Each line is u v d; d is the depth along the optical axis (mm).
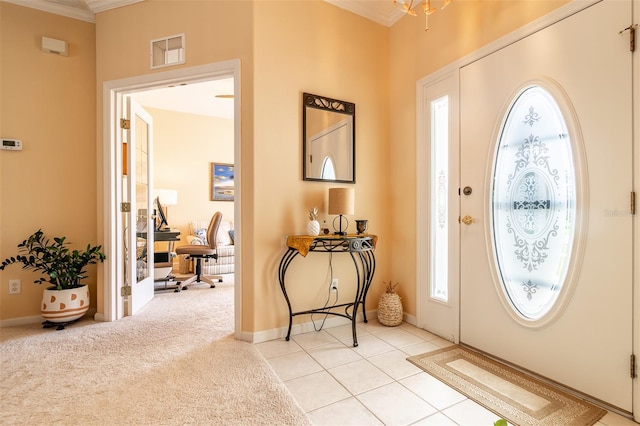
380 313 2697
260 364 1963
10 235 2643
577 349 1635
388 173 2963
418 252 2631
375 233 2885
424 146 2600
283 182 2439
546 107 1784
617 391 1489
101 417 1452
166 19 2521
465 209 2246
